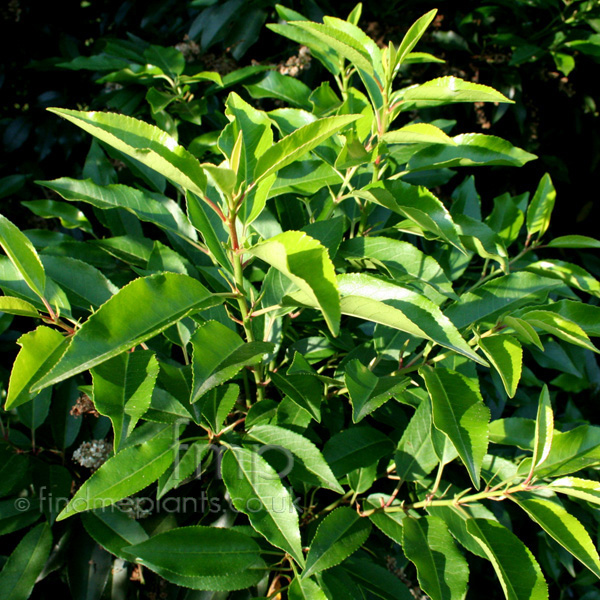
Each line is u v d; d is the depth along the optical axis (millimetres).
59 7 1021
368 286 532
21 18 992
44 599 682
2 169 1002
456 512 583
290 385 571
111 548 589
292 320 678
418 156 629
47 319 549
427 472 610
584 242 698
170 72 781
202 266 637
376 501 607
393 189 602
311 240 469
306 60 840
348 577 586
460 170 1067
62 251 675
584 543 522
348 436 624
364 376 543
